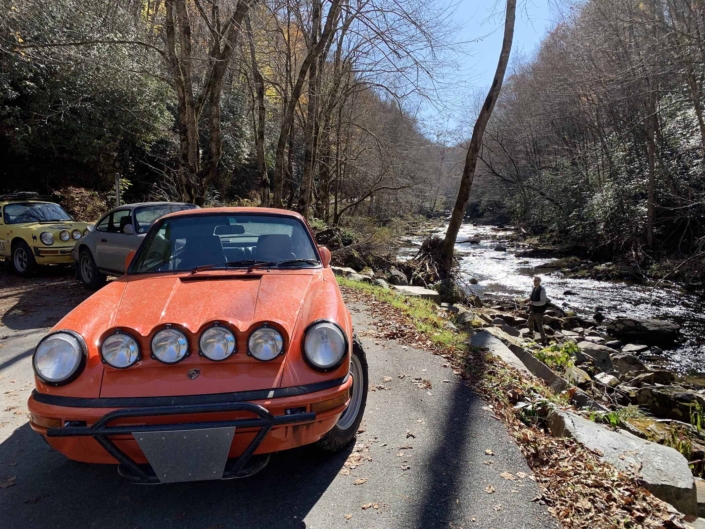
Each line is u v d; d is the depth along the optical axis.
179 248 3.88
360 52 17.69
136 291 3.26
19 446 3.60
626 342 12.62
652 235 23.42
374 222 26.97
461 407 4.26
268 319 2.81
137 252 3.95
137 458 2.56
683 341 12.60
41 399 2.57
